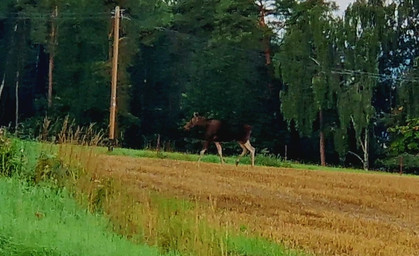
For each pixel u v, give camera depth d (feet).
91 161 56.90
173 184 71.41
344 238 54.95
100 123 198.90
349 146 191.31
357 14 182.60
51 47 207.82
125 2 206.28
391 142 177.37
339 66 182.91
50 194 49.11
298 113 185.68
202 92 208.64
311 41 187.42
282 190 77.97
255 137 204.03
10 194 46.96
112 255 35.65
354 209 71.77
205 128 100.83
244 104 205.98
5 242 33.06
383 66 197.47
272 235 52.49
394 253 51.80
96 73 195.11
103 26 205.98
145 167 82.79
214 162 110.22
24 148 56.34
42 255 32.81
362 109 177.58
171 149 174.09
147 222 45.09
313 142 204.33
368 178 99.40
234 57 207.31
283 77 186.80
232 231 49.32
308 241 52.75
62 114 199.21
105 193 50.47
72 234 37.65
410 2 191.11
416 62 182.70
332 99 181.98
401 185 92.17
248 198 69.51
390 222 65.87
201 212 51.03
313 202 72.79
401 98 181.16
